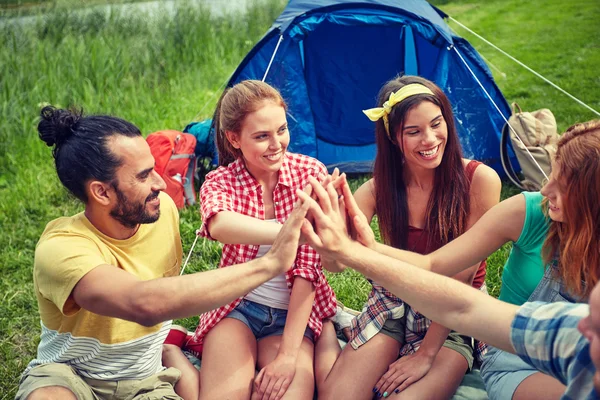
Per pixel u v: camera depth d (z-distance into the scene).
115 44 6.94
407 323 2.31
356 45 4.43
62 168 1.90
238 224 2.18
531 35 8.51
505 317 1.61
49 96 5.79
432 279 1.74
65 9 8.02
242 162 2.38
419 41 4.45
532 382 1.86
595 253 1.78
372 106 4.58
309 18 4.02
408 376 2.16
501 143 4.27
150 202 1.95
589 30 8.32
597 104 5.88
